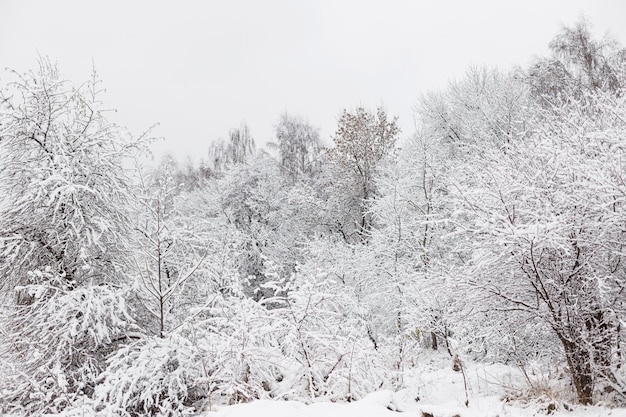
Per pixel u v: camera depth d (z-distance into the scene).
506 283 6.88
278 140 29.67
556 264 6.62
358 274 15.48
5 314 8.04
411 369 8.13
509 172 7.29
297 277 7.72
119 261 8.95
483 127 17.92
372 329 12.48
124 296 8.34
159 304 8.38
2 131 8.30
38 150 8.91
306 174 28.44
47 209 8.47
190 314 8.97
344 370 6.47
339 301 8.62
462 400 6.83
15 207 8.41
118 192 9.10
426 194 16.88
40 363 7.59
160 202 8.95
